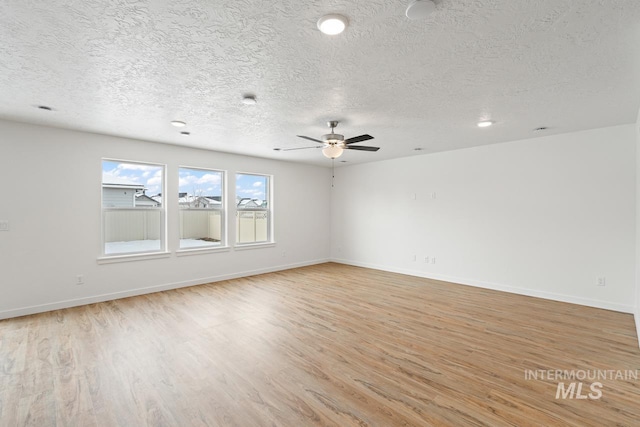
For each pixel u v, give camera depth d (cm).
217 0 154
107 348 283
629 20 171
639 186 338
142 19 171
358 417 191
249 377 236
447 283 538
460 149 535
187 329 328
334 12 165
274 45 199
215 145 497
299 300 434
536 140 454
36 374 238
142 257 462
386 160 645
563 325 342
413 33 185
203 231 541
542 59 218
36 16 166
